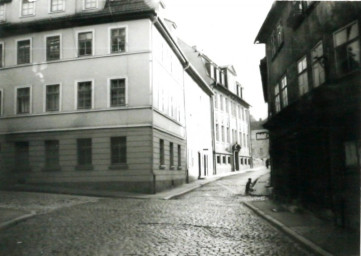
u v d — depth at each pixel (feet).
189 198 73.20
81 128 88.07
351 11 35.91
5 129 92.73
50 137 89.71
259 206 54.24
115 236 33.71
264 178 113.80
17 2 94.53
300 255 27.27
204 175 146.20
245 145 216.54
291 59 55.77
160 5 94.27
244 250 28.81
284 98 61.72
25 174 90.38
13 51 94.27
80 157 88.28
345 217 35.91
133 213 48.98
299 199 51.49
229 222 42.34
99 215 46.85
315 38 44.83
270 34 72.13
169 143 101.86
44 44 92.48
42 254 27.22
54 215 46.75
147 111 85.71
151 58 86.99
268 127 68.03
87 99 89.20
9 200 63.16
